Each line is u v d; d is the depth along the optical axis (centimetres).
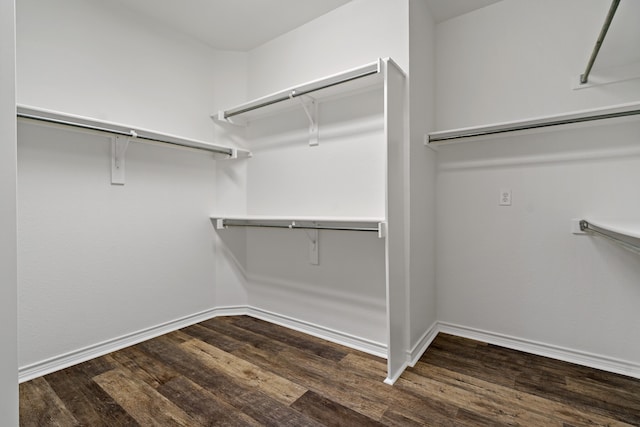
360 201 209
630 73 171
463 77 223
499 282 212
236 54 271
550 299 196
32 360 173
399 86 181
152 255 227
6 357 59
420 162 204
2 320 58
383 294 202
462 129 198
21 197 170
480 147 217
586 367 181
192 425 136
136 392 159
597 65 180
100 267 200
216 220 268
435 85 234
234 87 271
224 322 257
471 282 223
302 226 211
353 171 212
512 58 205
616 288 177
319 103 228
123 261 212
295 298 245
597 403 147
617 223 149
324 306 229
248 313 275
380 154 200
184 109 246
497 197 212
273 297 259
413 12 192
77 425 136
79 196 191
